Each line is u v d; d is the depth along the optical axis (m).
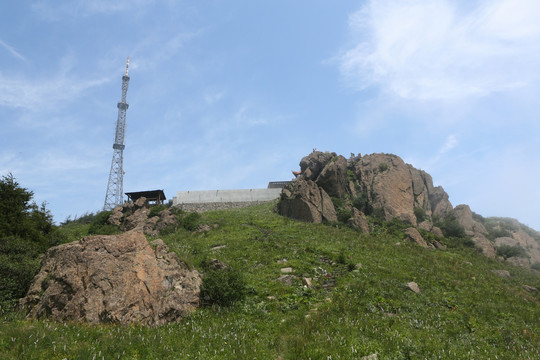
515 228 52.72
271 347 13.24
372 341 13.77
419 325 16.47
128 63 84.38
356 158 56.72
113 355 11.35
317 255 27.75
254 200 59.97
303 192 44.34
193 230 38.41
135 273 15.81
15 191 26.03
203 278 18.70
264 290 19.58
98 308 14.47
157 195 53.28
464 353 13.93
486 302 21.94
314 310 17.58
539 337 16.80
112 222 44.38
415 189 50.94
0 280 15.45
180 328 14.46
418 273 25.67
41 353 10.81
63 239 28.02
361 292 20.30
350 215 42.91
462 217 48.50
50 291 14.77
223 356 11.99
